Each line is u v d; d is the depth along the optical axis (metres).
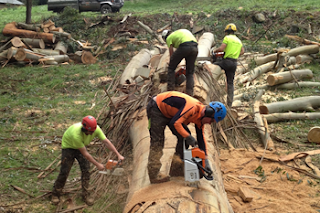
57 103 8.01
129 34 13.71
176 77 6.10
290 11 14.46
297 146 5.73
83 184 4.18
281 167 5.04
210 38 11.21
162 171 3.72
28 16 15.02
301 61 9.84
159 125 3.52
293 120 6.64
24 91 8.90
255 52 11.77
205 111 3.29
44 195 4.39
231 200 4.27
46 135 6.28
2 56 11.52
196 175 3.24
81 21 14.87
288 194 4.35
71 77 10.16
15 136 6.17
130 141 5.59
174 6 21.81
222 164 5.25
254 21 14.55
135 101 5.98
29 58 11.65
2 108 7.58
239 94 8.17
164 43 12.45
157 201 3.19
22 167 5.07
